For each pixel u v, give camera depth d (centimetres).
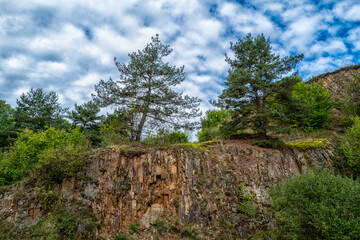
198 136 2011
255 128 1477
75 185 910
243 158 1284
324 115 1905
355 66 2664
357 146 1362
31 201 830
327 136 1761
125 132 1379
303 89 2212
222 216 1019
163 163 1115
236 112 1476
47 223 780
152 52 1600
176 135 1449
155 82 1575
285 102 1430
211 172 1173
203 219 987
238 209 1058
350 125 1919
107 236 838
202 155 1228
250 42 1580
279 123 1981
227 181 1151
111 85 1477
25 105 2136
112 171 991
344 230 662
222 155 1296
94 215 862
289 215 819
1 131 1716
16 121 1980
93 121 2373
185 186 1054
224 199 1075
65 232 771
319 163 1326
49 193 855
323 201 740
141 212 963
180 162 1116
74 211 837
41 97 2219
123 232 877
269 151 1336
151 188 1040
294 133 1911
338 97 2402
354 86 2159
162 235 916
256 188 1145
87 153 1002
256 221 1015
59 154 935
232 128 1464
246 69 1475
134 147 1182
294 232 790
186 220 969
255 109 1380
